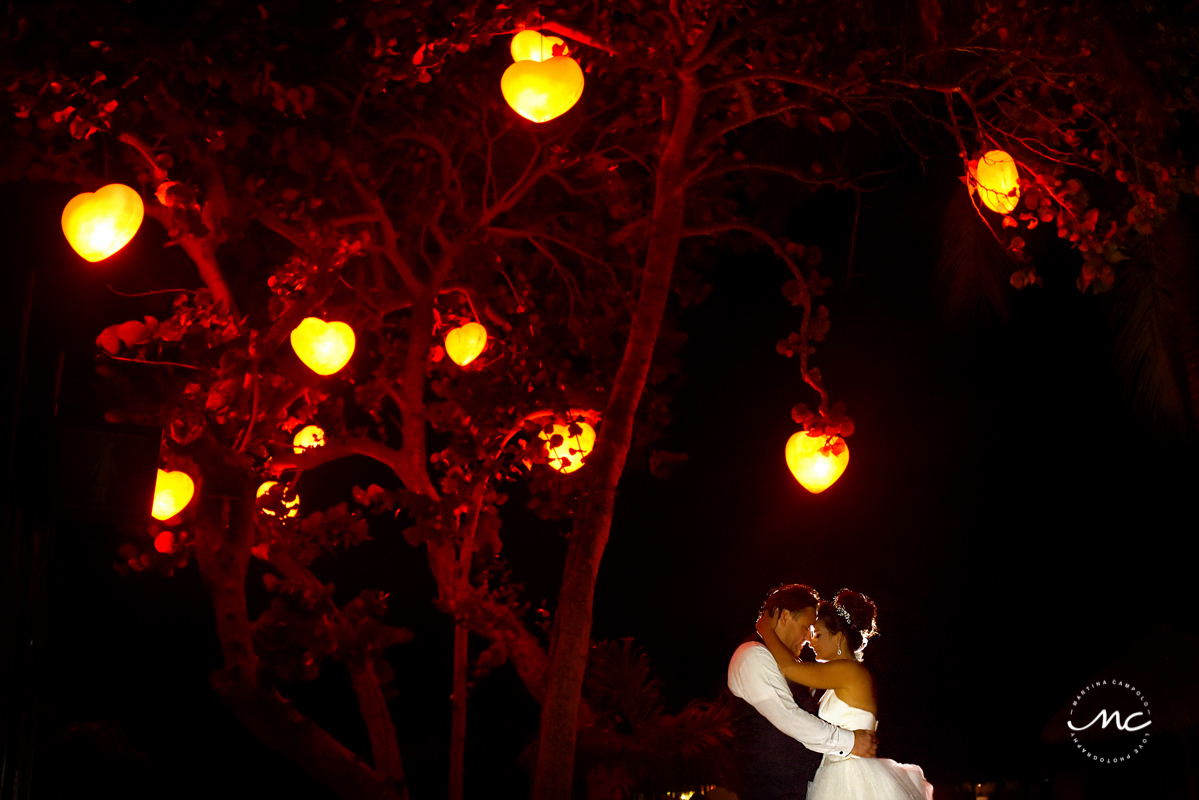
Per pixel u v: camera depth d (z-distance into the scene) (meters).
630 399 6.59
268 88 6.68
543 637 14.64
